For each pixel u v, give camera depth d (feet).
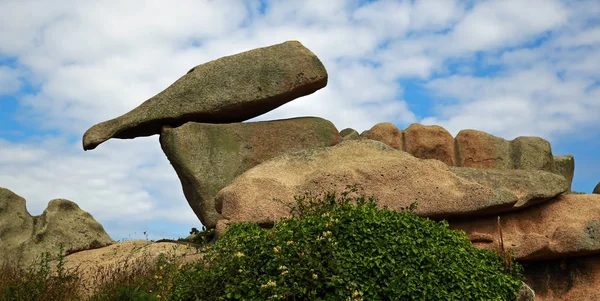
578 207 35.94
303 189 35.88
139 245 39.34
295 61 44.78
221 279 22.35
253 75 44.65
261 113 46.75
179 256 35.50
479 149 47.73
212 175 42.34
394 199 35.35
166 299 23.15
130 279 31.24
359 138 47.62
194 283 22.47
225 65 45.16
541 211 36.22
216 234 36.70
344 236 23.57
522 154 47.73
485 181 36.65
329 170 36.47
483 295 23.76
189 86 44.45
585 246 33.09
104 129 44.52
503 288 24.94
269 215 34.94
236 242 24.23
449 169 37.42
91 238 41.60
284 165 38.45
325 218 24.63
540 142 48.42
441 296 22.49
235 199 35.78
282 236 23.44
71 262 38.52
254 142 43.86
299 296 21.27
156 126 45.03
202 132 42.96
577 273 33.86
